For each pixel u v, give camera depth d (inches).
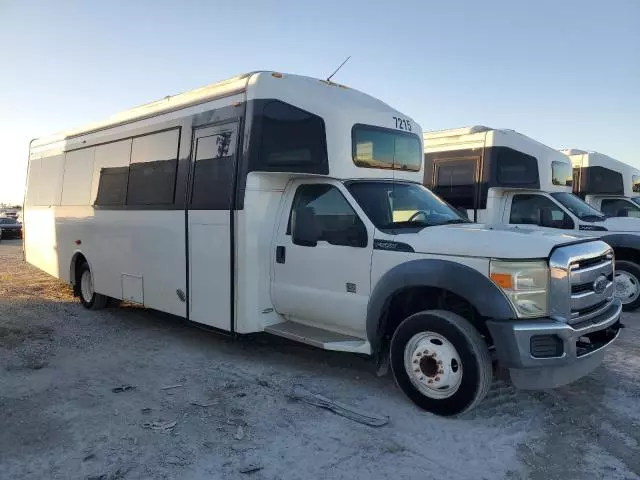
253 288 228.1
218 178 237.5
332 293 208.7
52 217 390.0
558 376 167.0
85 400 191.6
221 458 150.4
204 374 220.2
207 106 246.8
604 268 186.4
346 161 221.3
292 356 244.8
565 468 146.5
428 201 233.0
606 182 539.2
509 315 163.6
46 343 263.7
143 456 151.2
